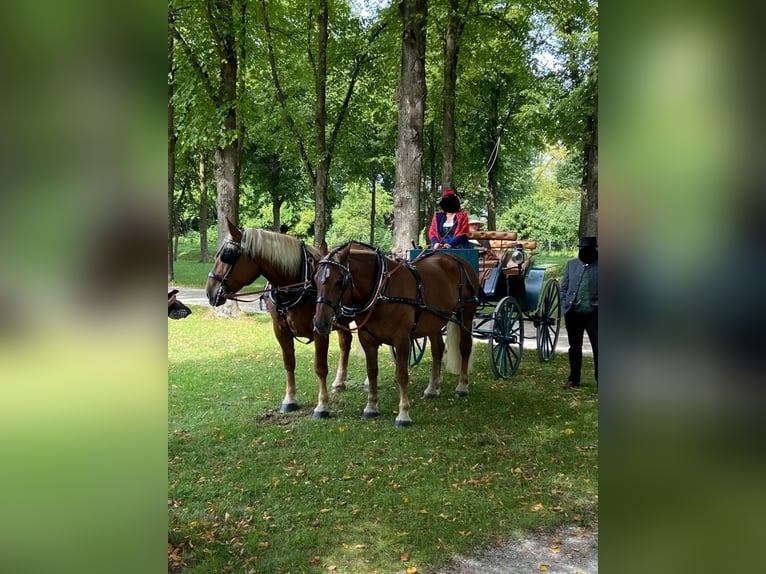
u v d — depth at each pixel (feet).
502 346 27.43
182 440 18.88
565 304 24.43
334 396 24.63
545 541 12.32
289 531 12.78
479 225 34.01
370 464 16.62
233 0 41.75
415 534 12.59
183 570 11.23
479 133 78.43
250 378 27.86
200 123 40.19
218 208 43.45
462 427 19.92
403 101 36.99
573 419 20.70
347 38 58.85
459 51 55.26
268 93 59.77
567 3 47.55
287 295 20.57
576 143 63.77
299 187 103.55
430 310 21.06
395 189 37.65
